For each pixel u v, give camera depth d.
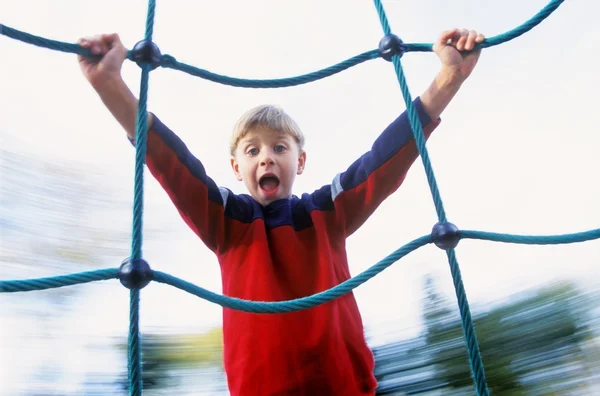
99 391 3.52
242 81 1.81
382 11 1.86
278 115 1.96
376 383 1.61
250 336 1.56
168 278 1.37
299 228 1.77
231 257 1.72
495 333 4.25
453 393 3.87
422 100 1.73
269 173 1.85
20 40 1.46
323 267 1.66
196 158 1.69
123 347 3.66
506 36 1.70
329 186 1.86
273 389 1.47
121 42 1.58
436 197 1.52
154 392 3.77
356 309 1.70
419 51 1.81
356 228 1.82
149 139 1.58
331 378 1.48
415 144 1.73
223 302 1.35
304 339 1.53
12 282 1.29
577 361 4.04
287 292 1.63
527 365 4.10
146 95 1.56
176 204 1.64
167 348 3.88
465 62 1.70
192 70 1.73
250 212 1.80
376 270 1.41
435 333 4.15
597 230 1.50
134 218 1.40
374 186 1.74
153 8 1.72
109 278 1.35
